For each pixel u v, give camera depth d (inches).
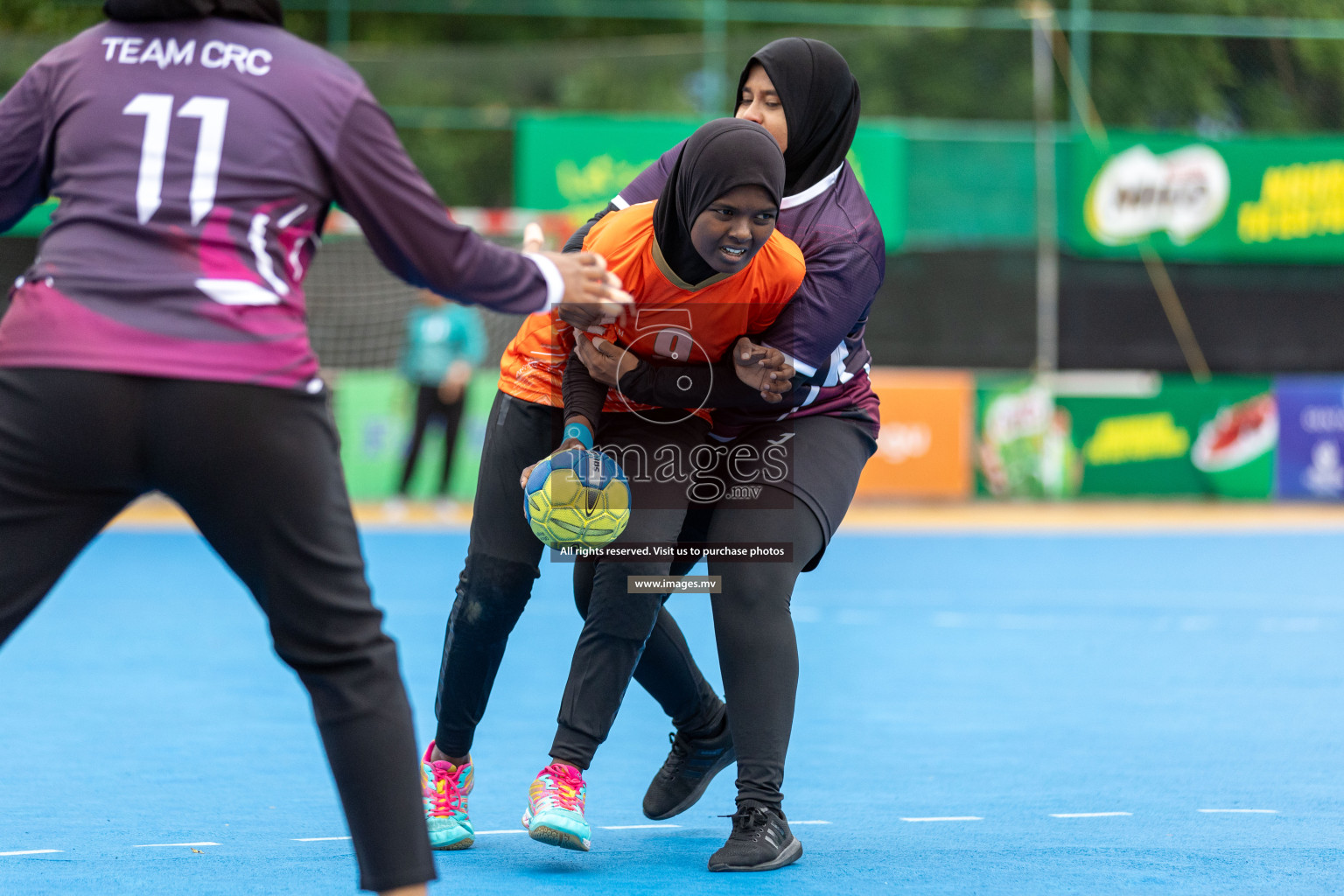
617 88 2369.6
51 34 2282.2
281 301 334.0
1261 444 2282.2
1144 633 1110.4
